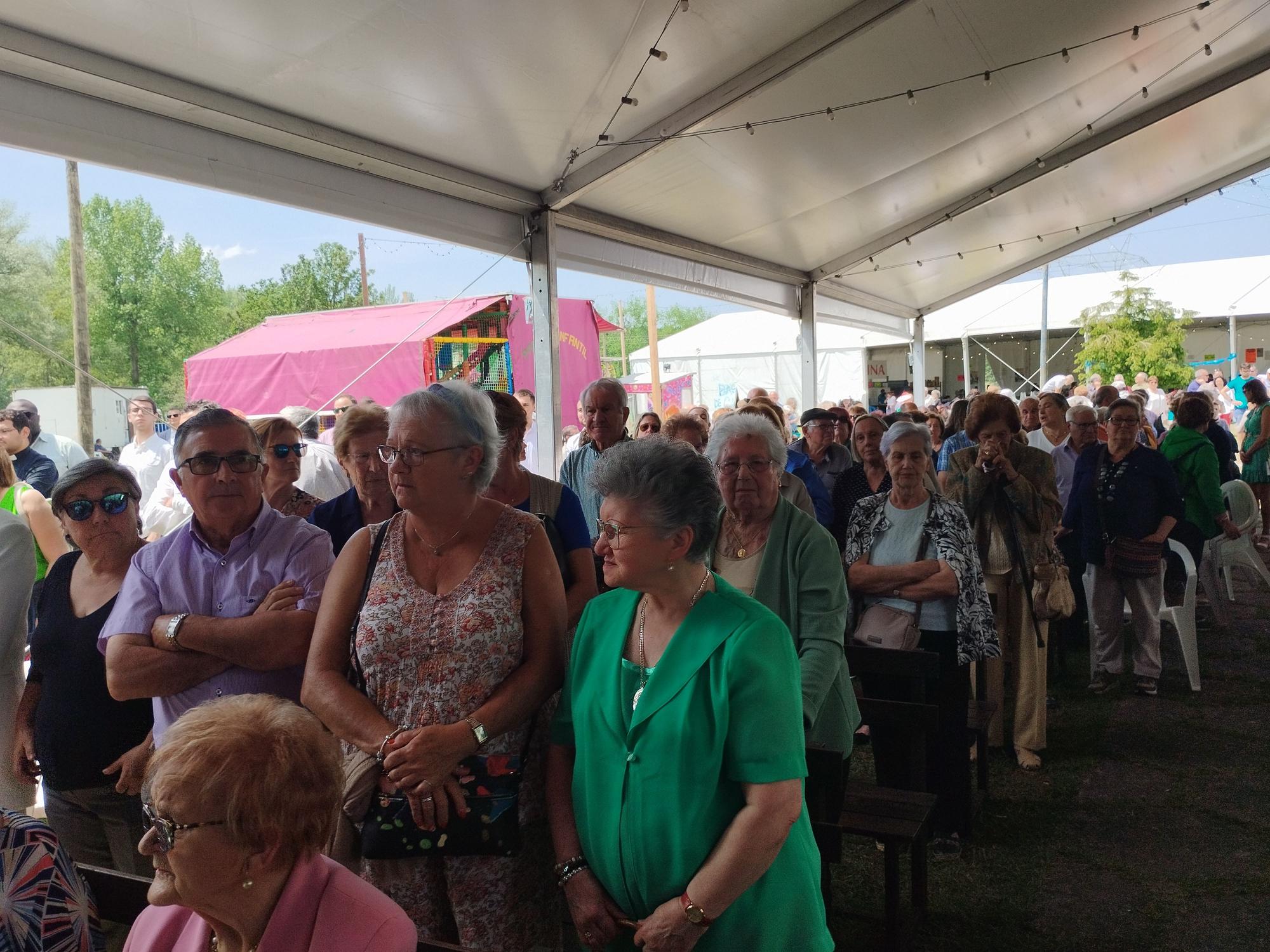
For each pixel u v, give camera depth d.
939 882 3.51
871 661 3.31
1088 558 5.61
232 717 1.34
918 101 7.78
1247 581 8.84
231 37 4.14
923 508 3.65
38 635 2.65
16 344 22.77
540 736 2.12
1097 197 12.83
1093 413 6.02
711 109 6.39
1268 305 22.11
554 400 7.18
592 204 7.71
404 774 1.82
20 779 2.85
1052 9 6.92
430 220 6.27
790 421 12.57
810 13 5.82
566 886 1.82
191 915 1.49
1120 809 4.05
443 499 1.98
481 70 5.10
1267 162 13.66
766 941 1.64
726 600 1.74
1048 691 5.78
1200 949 3.00
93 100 4.19
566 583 2.69
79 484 2.57
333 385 10.26
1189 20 8.02
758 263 11.03
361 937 1.32
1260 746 4.70
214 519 2.27
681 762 1.63
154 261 30.69
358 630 1.99
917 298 16.38
